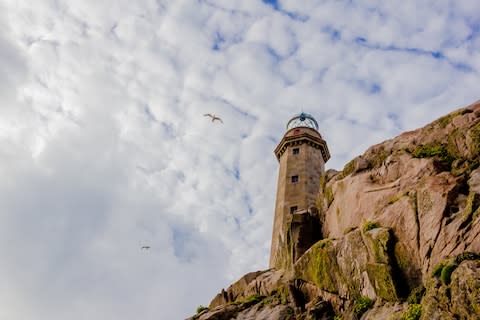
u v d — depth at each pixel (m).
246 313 28.36
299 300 26.47
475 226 17.42
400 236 21.11
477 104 25.00
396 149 28.12
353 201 27.81
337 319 22.56
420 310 17.44
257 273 35.66
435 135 25.67
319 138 55.16
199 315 30.89
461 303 15.11
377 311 20.11
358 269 22.58
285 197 48.16
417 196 21.38
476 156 21.81
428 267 18.75
